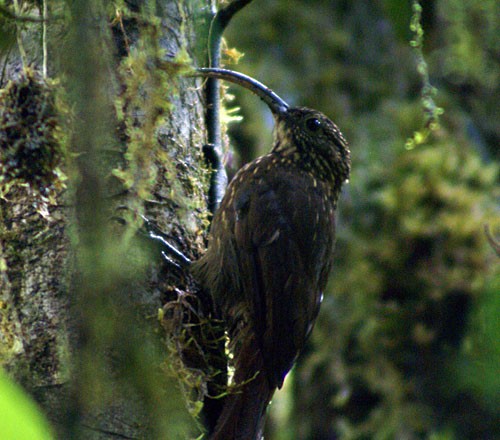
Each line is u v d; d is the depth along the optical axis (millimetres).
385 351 11617
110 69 5062
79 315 3678
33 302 5598
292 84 13398
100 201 3795
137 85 5375
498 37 13125
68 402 3635
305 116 8234
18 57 5836
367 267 11891
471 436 10836
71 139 5012
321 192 8141
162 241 6285
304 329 7656
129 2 5836
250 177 7797
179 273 6422
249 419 6727
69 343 5184
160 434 4523
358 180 12500
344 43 13695
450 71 13547
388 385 11461
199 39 6895
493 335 4594
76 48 4016
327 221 8070
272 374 7156
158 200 6383
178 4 6543
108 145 5426
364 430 11461
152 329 6000
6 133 5227
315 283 7848
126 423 5098
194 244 6668
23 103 5211
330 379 11781
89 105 3918
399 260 11703
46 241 5664
